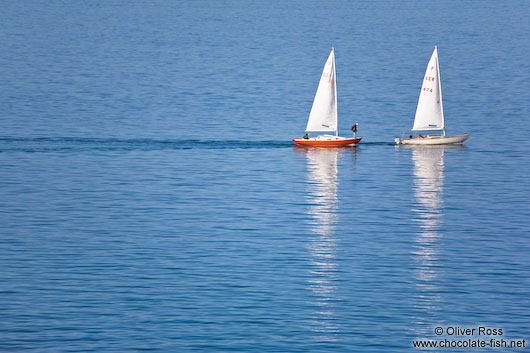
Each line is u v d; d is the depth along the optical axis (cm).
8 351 19700
